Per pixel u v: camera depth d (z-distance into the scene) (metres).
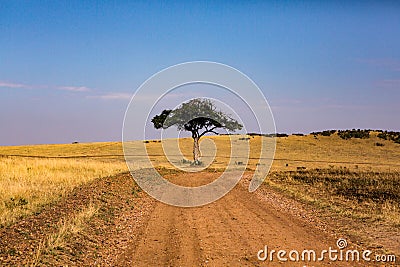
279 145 76.94
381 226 12.12
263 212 14.62
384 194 20.30
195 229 11.66
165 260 8.68
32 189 16.95
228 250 9.39
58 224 10.87
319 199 17.88
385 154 71.12
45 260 8.06
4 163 27.25
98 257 8.89
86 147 73.50
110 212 13.91
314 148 74.94
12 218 11.40
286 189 21.42
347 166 50.38
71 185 18.89
